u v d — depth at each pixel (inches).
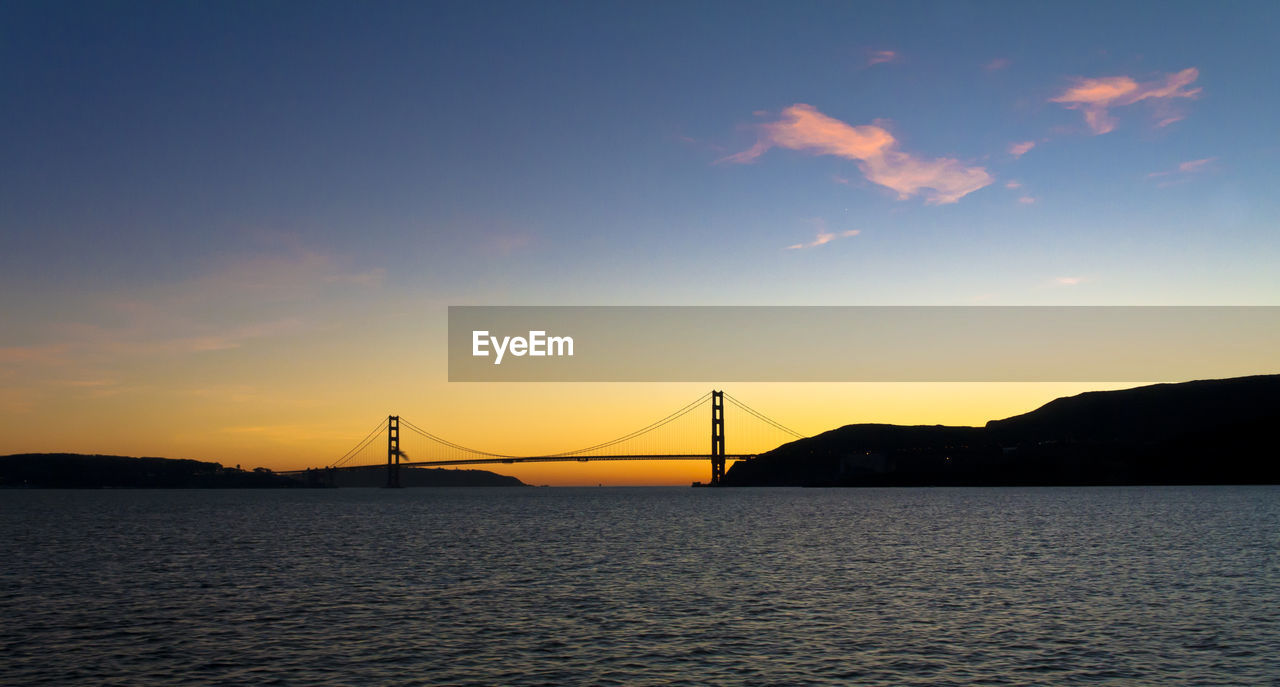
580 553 2258.9
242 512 5231.3
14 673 977.5
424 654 1058.7
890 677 954.1
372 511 5359.3
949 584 1611.7
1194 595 1453.0
